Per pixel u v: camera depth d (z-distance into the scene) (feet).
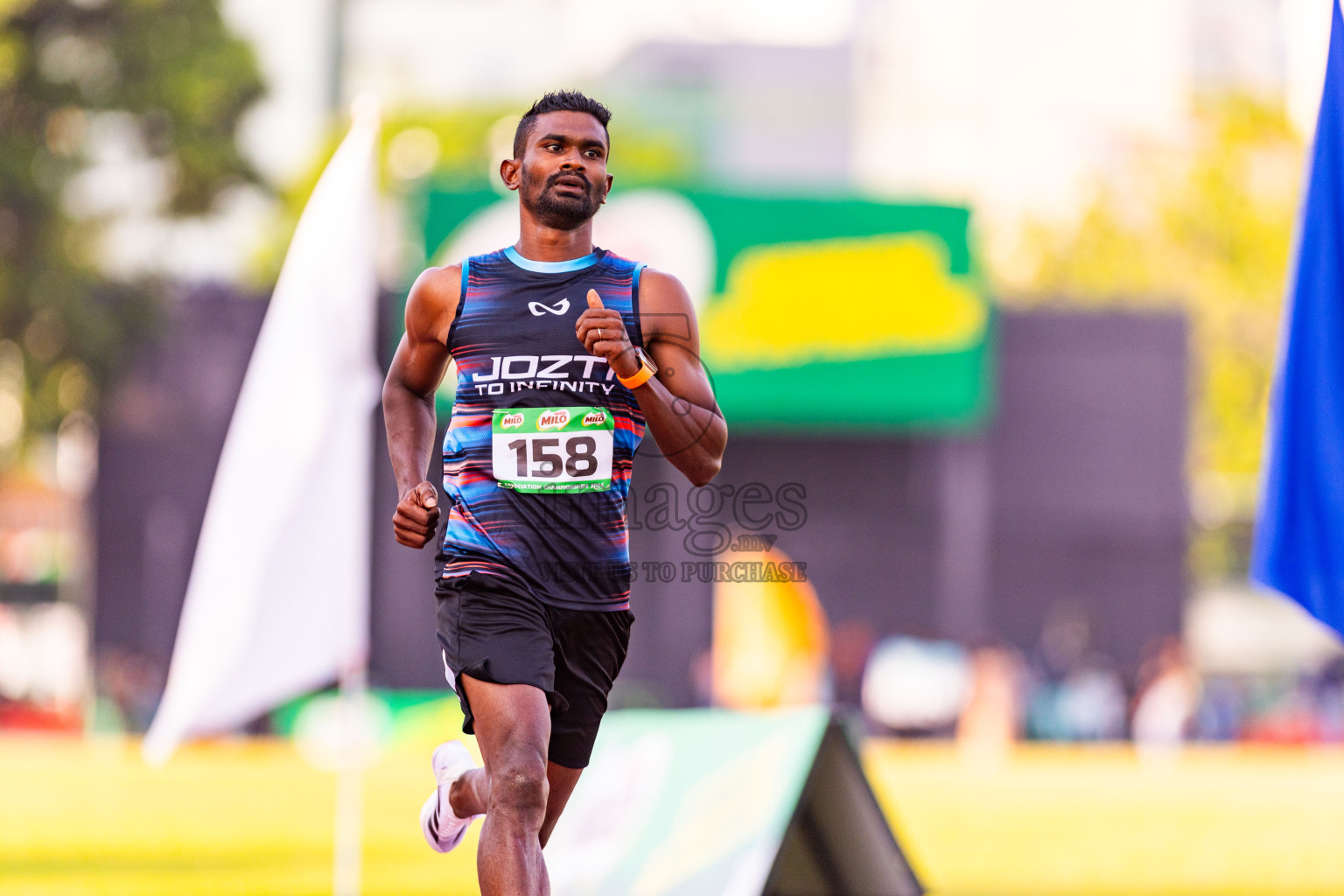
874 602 202.28
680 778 54.44
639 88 323.98
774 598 197.57
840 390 199.21
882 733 194.49
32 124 230.48
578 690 32.17
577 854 54.39
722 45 399.24
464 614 31.12
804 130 329.31
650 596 194.80
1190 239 363.15
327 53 374.22
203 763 139.03
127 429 201.26
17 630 244.42
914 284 199.11
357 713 57.82
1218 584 312.09
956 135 363.15
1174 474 203.51
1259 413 354.13
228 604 56.08
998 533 204.03
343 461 58.18
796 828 53.36
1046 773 141.90
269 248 313.73
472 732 31.89
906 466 203.31
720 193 199.11
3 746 161.68
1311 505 44.19
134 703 195.00
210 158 241.76
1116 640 203.31
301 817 91.09
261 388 57.36
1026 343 204.23
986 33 410.72
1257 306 357.61
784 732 51.65
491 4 395.34
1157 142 370.12
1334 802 109.29
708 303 200.13
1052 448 203.82
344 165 59.26
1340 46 44.96
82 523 202.28
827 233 199.62
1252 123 366.43
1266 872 71.05
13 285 222.28
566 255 32.12
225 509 56.59
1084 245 366.84
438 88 382.22
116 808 93.81
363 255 59.21
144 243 240.94
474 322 31.65
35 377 225.76
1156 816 97.25
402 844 77.61
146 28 237.45
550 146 31.76
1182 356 203.72
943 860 73.46
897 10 409.69
